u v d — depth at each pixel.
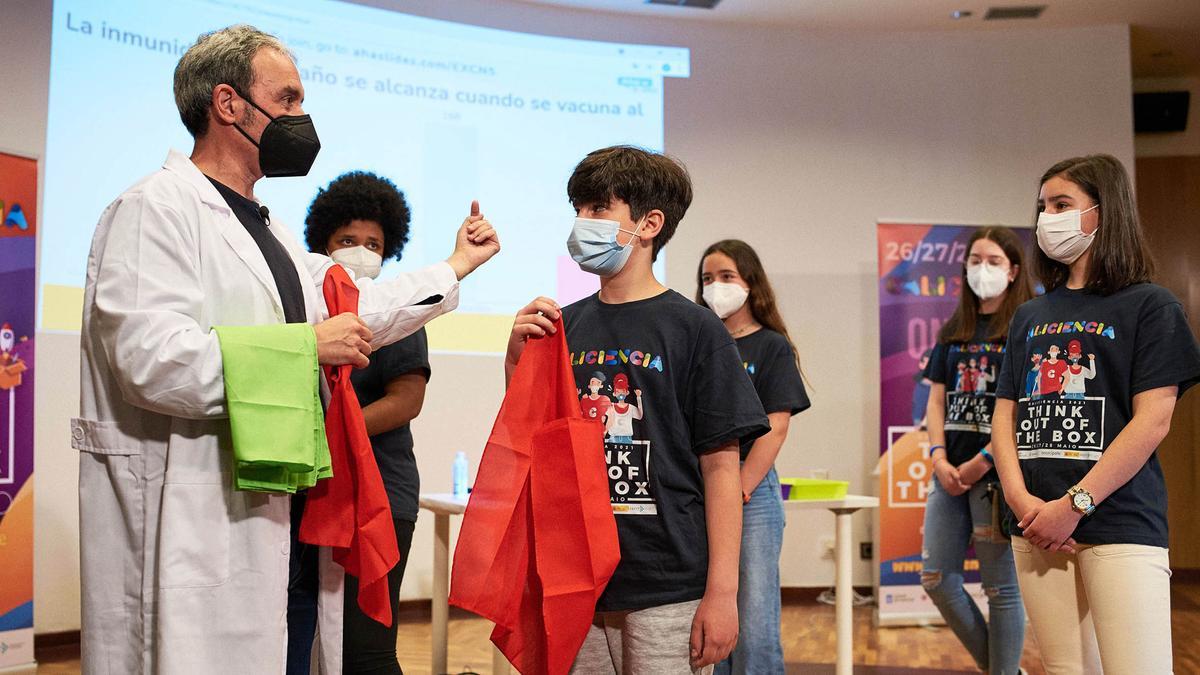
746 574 2.56
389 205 2.46
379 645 1.99
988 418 3.33
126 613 1.48
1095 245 2.00
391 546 1.61
